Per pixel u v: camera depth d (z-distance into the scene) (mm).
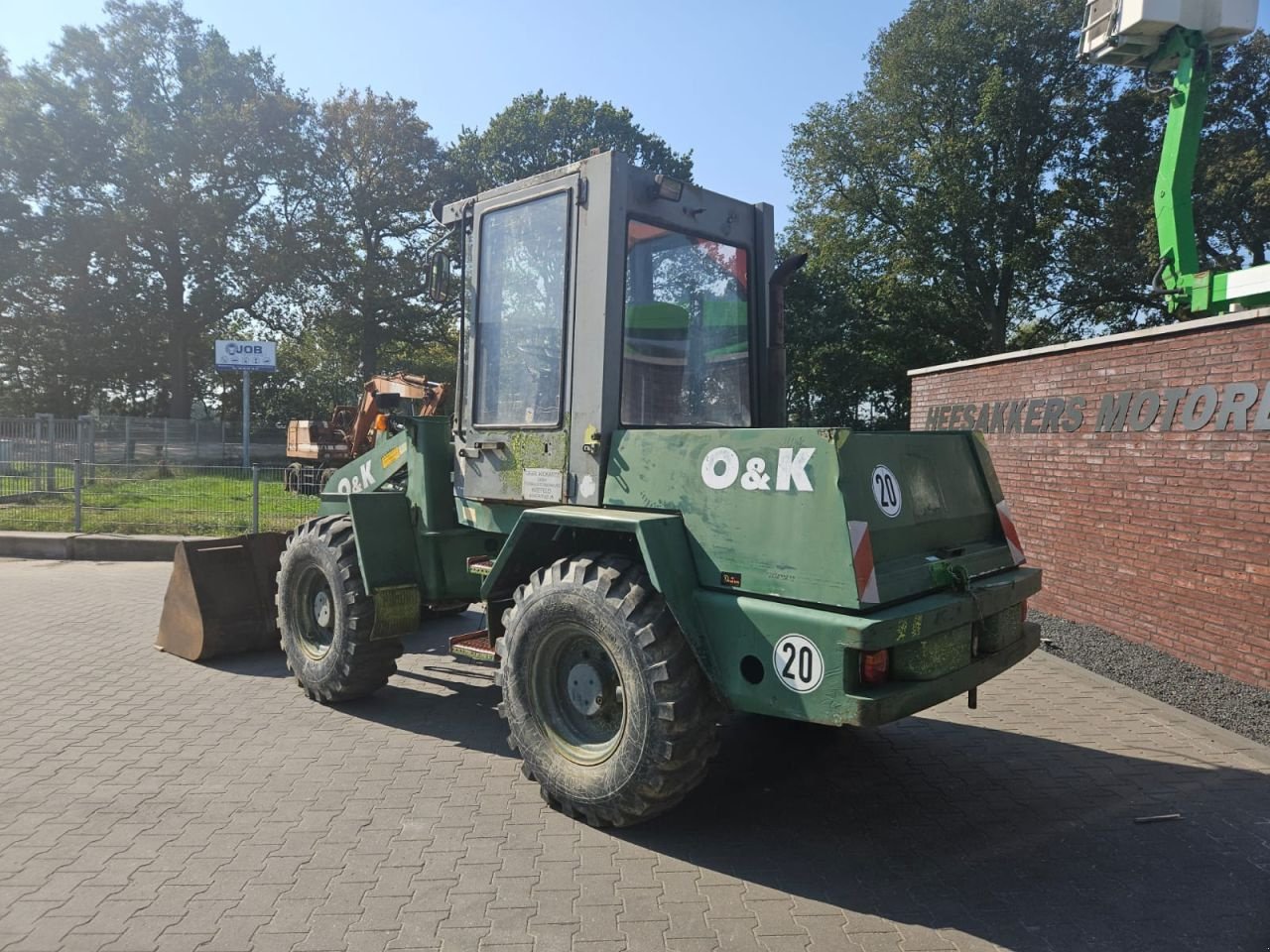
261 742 4652
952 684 3387
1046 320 33125
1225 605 5594
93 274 36344
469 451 4625
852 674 3023
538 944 2777
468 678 5969
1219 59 26203
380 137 38188
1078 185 30266
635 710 3373
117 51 36562
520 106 41094
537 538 4066
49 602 8438
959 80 31141
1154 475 6273
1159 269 6188
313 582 5477
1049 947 2795
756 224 4734
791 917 2965
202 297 36625
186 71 37406
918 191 32375
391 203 38688
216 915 2916
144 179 34719
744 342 4703
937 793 4059
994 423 8492
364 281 37062
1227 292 5602
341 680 5105
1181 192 5953
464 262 4707
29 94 34062
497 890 3123
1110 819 3766
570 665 3812
